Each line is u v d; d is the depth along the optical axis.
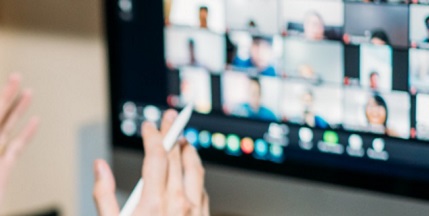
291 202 1.03
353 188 0.98
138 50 1.13
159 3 1.09
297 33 0.99
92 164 1.34
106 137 1.31
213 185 1.10
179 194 0.85
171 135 0.87
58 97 1.39
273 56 1.01
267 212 1.05
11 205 1.48
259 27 1.01
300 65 0.99
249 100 1.05
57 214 1.42
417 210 0.94
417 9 0.90
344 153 0.98
